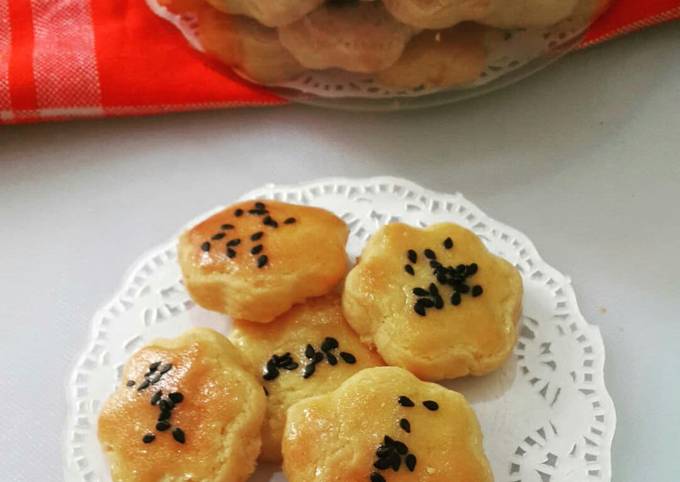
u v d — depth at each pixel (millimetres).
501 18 175
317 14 171
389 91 187
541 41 188
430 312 141
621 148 187
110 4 202
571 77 199
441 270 146
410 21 165
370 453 126
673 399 149
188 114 199
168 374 136
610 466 135
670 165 183
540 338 150
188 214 181
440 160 187
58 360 161
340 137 193
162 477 128
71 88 188
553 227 175
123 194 186
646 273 166
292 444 129
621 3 192
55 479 145
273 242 148
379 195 172
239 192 184
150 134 196
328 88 189
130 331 155
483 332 141
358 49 171
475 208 170
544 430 139
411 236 151
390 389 132
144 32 197
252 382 137
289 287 145
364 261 147
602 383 144
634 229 173
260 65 185
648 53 203
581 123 191
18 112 189
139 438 131
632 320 159
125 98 191
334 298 152
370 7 171
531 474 135
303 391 140
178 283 161
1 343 163
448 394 134
